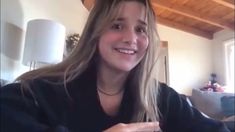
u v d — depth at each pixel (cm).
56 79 88
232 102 375
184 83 678
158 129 80
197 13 643
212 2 601
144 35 90
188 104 105
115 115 89
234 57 689
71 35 417
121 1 87
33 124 70
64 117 82
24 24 319
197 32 721
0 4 272
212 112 387
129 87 94
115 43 87
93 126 84
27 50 279
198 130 99
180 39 701
